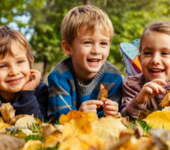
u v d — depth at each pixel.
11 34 1.69
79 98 1.92
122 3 6.15
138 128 0.89
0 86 1.68
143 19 6.49
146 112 1.72
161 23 1.77
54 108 1.81
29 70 1.79
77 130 0.99
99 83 1.96
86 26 1.73
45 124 1.11
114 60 6.38
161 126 1.27
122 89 1.98
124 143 0.68
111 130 1.02
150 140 0.77
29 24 6.11
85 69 1.79
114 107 1.60
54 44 5.98
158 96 1.80
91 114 1.19
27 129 1.29
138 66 2.30
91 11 1.83
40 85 2.01
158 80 1.60
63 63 1.95
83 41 1.75
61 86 1.83
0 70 1.64
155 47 1.71
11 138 0.90
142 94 1.61
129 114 1.72
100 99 1.64
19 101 1.76
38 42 6.07
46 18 6.26
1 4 6.24
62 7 6.22
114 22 6.14
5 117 1.62
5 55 1.62
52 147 0.93
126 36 6.13
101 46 1.78
